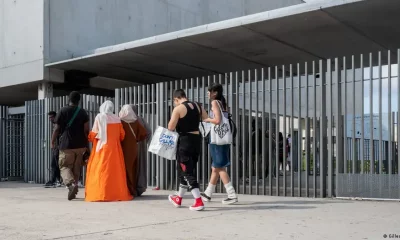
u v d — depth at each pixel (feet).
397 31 39.68
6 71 60.13
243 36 40.75
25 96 70.33
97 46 60.23
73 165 33.55
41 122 52.31
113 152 32.01
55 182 45.70
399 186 29.73
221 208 27.66
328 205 28.60
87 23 59.31
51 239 19.08
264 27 38.11
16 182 53.93
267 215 24.81
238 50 45.83
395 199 29.86
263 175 35.94
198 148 27.45
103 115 32.07
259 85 40.06
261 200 31.68
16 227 21.88
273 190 37.19
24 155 55.93
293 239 18.71
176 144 27.76
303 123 38.22
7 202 31.76
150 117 42.88
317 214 24.99
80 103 47.03
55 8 56.75
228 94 38.22
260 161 41.04
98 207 28.66
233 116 37.63
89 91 65.10
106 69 54.60
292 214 25.08
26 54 57.52
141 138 34.09
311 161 38.60
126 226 21.90
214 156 29.43
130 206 29.01
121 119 33.37
